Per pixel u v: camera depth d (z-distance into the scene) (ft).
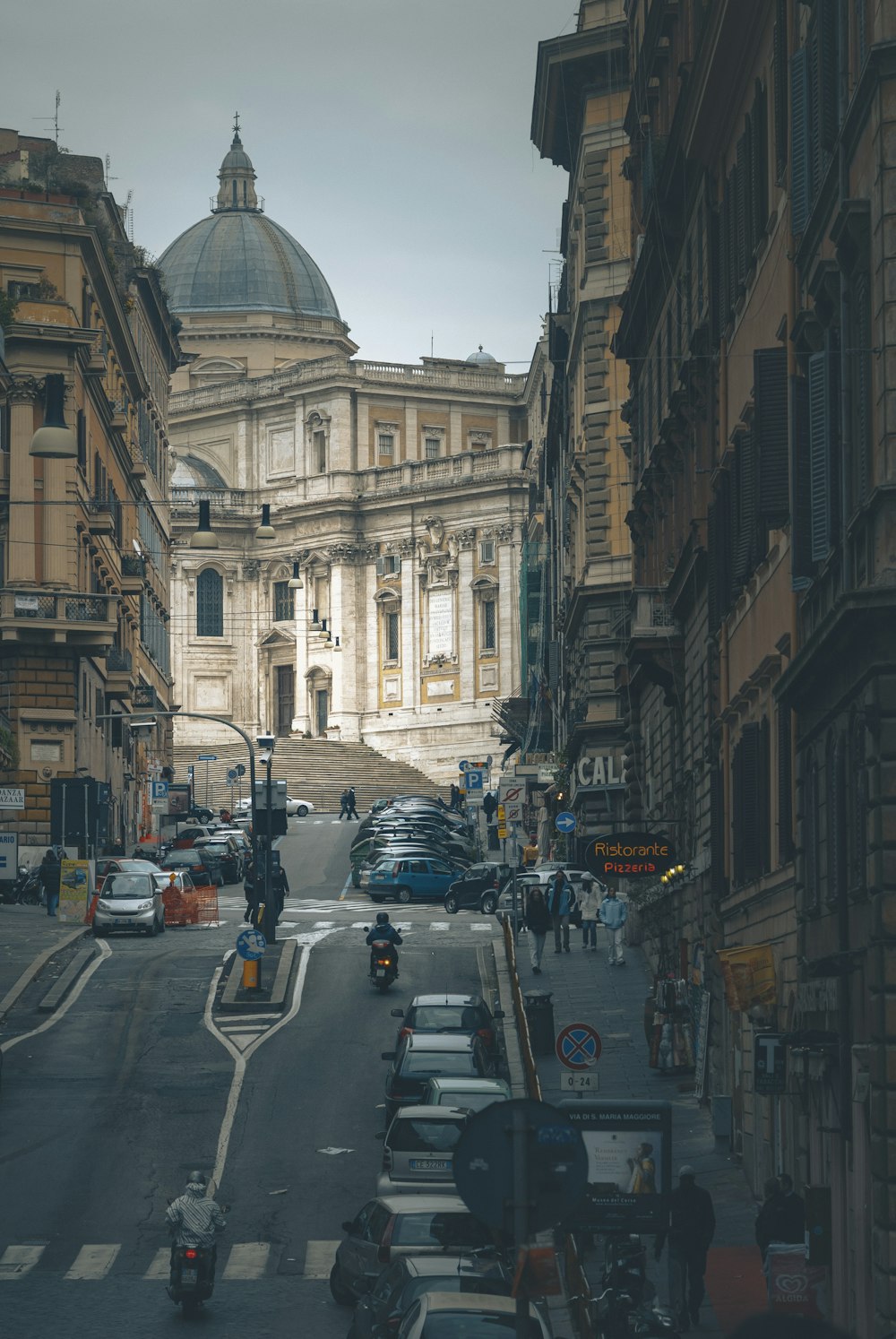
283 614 527.40
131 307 316.60
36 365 259.19
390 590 506.07
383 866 273.75
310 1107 132.16
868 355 70.18
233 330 553.64
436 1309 62.23
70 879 221.87
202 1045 153.48
